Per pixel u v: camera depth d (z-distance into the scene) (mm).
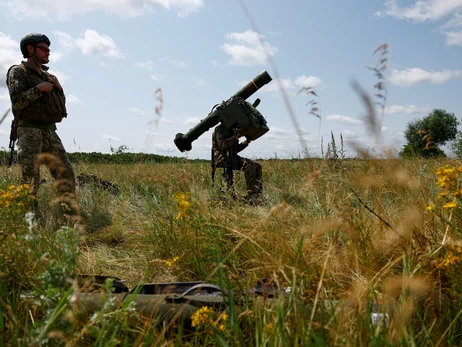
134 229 4984
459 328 1993
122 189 7430
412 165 5305
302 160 8406
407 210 2934
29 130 5734
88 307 2123
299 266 2750
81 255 3768
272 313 2033
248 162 6859
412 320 1992
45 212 5527
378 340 1734
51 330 1742
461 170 2477
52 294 1877
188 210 3711
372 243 2883
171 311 2172
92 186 7141
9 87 5727
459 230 2568
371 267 2582
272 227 3555
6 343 1901
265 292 2234
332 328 1864
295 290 2066
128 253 4172
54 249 3068
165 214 4844
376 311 2057
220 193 5855
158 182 7195
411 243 2592
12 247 2861
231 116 6773
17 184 5762
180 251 3598
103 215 5660
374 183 2432
